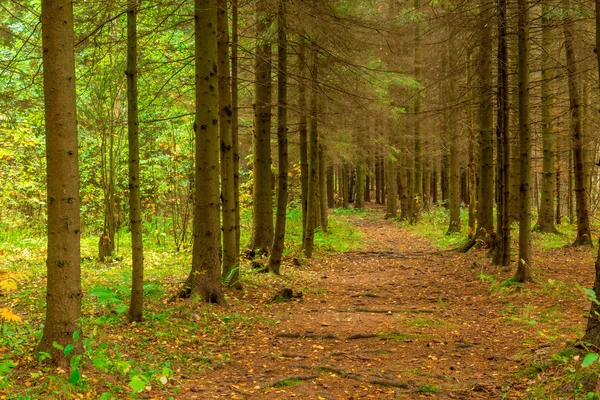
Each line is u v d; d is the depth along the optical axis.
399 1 18.31
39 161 17.78
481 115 15.30
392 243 20.80
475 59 12.87
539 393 4.65
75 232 5.07
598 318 5.02
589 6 10.70
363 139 22.78
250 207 22.92
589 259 12.93
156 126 16.95
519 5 10.20
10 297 8.66
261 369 5.98
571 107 14.34
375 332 7.65
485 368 5.84
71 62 4.91
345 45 11.18
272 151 24.14
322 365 6.01
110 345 6.12
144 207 19.69
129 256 14.03
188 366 5.92
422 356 6.44
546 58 14.14
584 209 14.93
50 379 4.60
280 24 11.15
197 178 8.92
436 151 31.27
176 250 15.59
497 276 11.42
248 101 17.81
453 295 10.47
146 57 12.86
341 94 12.51
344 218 33.38
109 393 4.48
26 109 15.44
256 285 10.98
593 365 4.53
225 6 9.99
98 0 8.14
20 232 16.81
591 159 21.64
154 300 8.73
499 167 12.55
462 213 29.98
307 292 10.97
